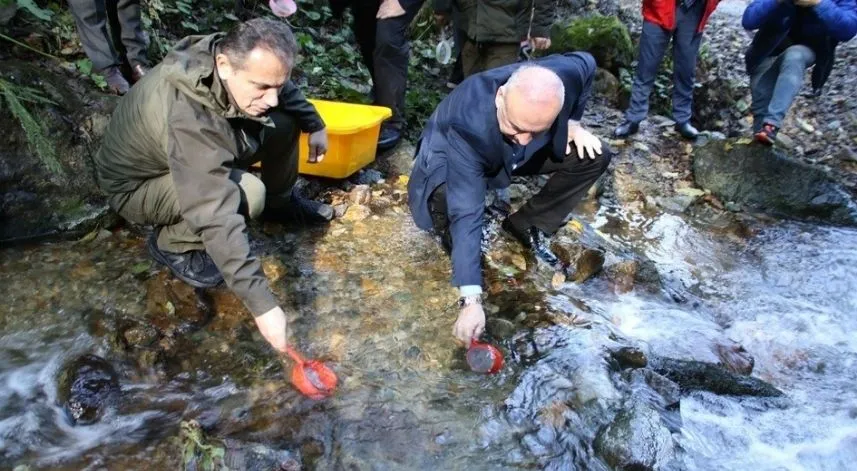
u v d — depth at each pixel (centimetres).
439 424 248
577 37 607
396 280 326
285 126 304
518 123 249
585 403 260
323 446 236
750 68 480
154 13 450
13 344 269
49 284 301
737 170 460
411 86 536
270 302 226
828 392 297
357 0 407
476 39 411
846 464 257
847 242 416
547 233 354
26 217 332
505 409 257
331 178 397
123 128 261
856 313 354
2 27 369
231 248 222
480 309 255
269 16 545
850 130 541
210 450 225
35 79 351
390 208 387
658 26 479
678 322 324
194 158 227
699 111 598
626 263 354
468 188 265
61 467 223
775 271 386
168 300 293
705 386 287
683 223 428
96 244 332
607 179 456
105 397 250
